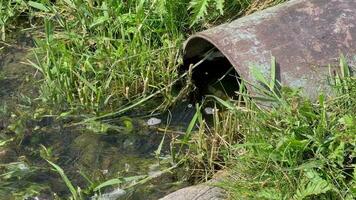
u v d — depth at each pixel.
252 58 4.13
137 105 4.59
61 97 4.64
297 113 3.84
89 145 4.36
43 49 4.84
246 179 3.80
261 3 5.02
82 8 5.05
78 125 4.48
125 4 5.03
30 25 5.28
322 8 4.27
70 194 4.03
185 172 4.14
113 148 4.34
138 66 4.70
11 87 4.78
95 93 4.59
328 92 4.01
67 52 4.74
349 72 4.04
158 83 4.66
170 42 4.76
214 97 4.38
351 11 4.25
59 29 5.17
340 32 4.18
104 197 4.00
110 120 4.52
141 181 4.08
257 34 4.22
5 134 4.45
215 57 4.79
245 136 3.97
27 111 4.60
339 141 3.67
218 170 4.11
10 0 5.34
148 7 4.93
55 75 4.72
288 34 4.19
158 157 4.24
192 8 4.90
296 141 3.66
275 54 4.13
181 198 3.85
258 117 3.96
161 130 4.44
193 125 4.24
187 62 4.75
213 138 4.17
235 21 4.38
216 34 4.30
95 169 4.20
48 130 4.46
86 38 4.93
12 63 4.97
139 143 4.37
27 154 4.31
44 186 4.08
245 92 4.41
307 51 4.12
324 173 3.62
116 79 4.66
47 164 4.23
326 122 3.75
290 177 3.65
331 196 3.57
